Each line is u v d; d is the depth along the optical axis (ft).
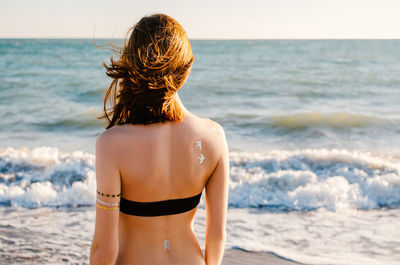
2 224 14.96
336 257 12.32
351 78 73.92
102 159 3.91
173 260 4.19
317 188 18.17
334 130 34.42
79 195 17.76
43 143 30.53
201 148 4.19
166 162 4.05
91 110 43.86
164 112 4.00
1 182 19.79
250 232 14.49
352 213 16.70
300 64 107.96
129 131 3.98
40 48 187.21
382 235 14.25
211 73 86.07
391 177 19.65
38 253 12.39
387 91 58.39
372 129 34.42
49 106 46.57
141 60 3.91
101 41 297.33
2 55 137.59
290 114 41.34
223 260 11.92
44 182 19.83
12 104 47.44
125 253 4.19
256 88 62.64
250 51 170.60
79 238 13.70
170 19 4.14
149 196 4.07
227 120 39.14
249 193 18.66
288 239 13.85
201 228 14.57
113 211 3.96
